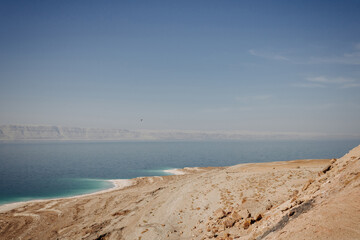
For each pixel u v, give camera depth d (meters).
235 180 26.38
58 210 33.91
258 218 12.90
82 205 35.69
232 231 12.95
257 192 19.03
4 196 49.62
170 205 23.44
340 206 7.74
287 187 18.25
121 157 179.00
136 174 84.12
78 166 117.00
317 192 10.42
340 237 6.27
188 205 21.67
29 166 118.31
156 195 32.75
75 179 73.44
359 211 7.00
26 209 35.69
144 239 17.30
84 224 26.08
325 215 7.61
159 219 20.52
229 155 196.75
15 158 171.12
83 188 57.41
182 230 16.84
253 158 165.38
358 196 7.78
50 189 57.03
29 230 26.62
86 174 86.25
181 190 29.14
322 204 8.68
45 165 123.00
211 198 21.45
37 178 76.88
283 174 24.33
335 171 12.02
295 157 162.38
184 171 82.06
